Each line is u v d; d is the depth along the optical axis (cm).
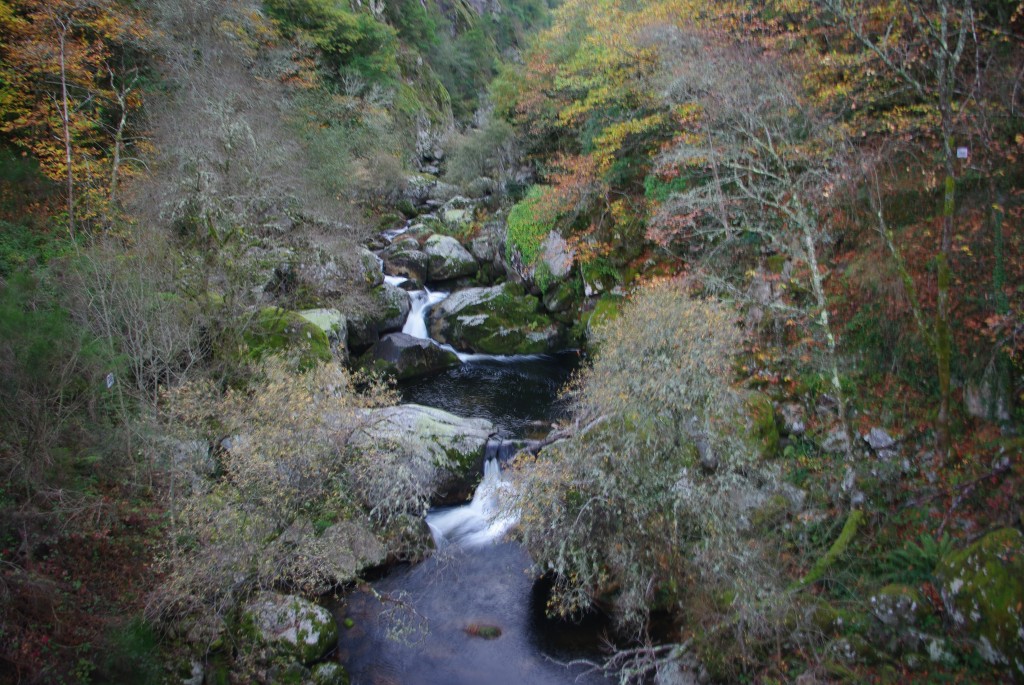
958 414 908
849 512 880
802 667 714
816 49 1164
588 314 1803
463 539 1069
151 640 726
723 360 982
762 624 732
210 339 1208
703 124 1215
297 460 816
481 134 2483
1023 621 634
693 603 800
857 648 710
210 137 1373
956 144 1023
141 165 1566
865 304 1062
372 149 2481
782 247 1045
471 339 1878
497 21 5269
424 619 891
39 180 1343
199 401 934
